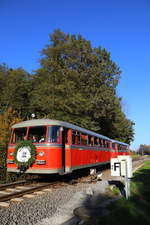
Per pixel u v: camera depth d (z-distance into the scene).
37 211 6.48
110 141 23.45
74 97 26.05
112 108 34.16
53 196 8.59
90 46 33.69
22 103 28.31
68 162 12.35
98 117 31.58
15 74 29.45
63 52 34.50
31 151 11.14
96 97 30.41
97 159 18.00
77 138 14.00
